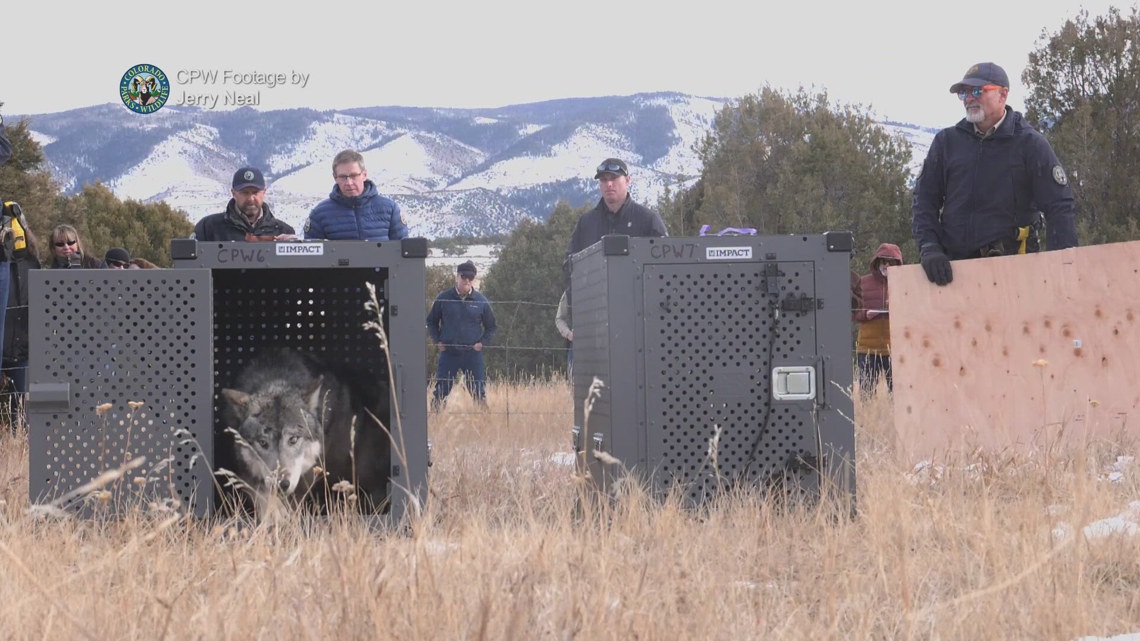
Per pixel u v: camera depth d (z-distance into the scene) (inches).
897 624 281.4
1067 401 593.6
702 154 3189.0
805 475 438.3
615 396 433.7
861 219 2755.9
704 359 437.7
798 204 2815.0
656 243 436.1
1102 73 2359.7
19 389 778.8
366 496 470.3
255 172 697.0
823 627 277.9
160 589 287.1
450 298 1151.0
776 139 3083.2
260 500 427.5
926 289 654.5
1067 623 277.4
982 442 627.2
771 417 438.9
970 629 276.5
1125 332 572.1
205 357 410.9
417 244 423.5
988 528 357.1
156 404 408.8
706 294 438.0
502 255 5012.3
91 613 271.7
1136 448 554.6
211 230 697.6
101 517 392.8
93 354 406.9
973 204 635.5
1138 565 337.1
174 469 401.1
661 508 403.2
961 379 638.5
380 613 243.0
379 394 506.3
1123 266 571.5
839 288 442.0
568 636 241.4
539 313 3912.4
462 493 497.7
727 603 299.0
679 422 436.1
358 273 508.7
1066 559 331.6
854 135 3046.3
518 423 867.4
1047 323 600.7
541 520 408.8
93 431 405.7
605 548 322.3
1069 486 434.6
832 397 440.5
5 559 313.3
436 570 297.1
